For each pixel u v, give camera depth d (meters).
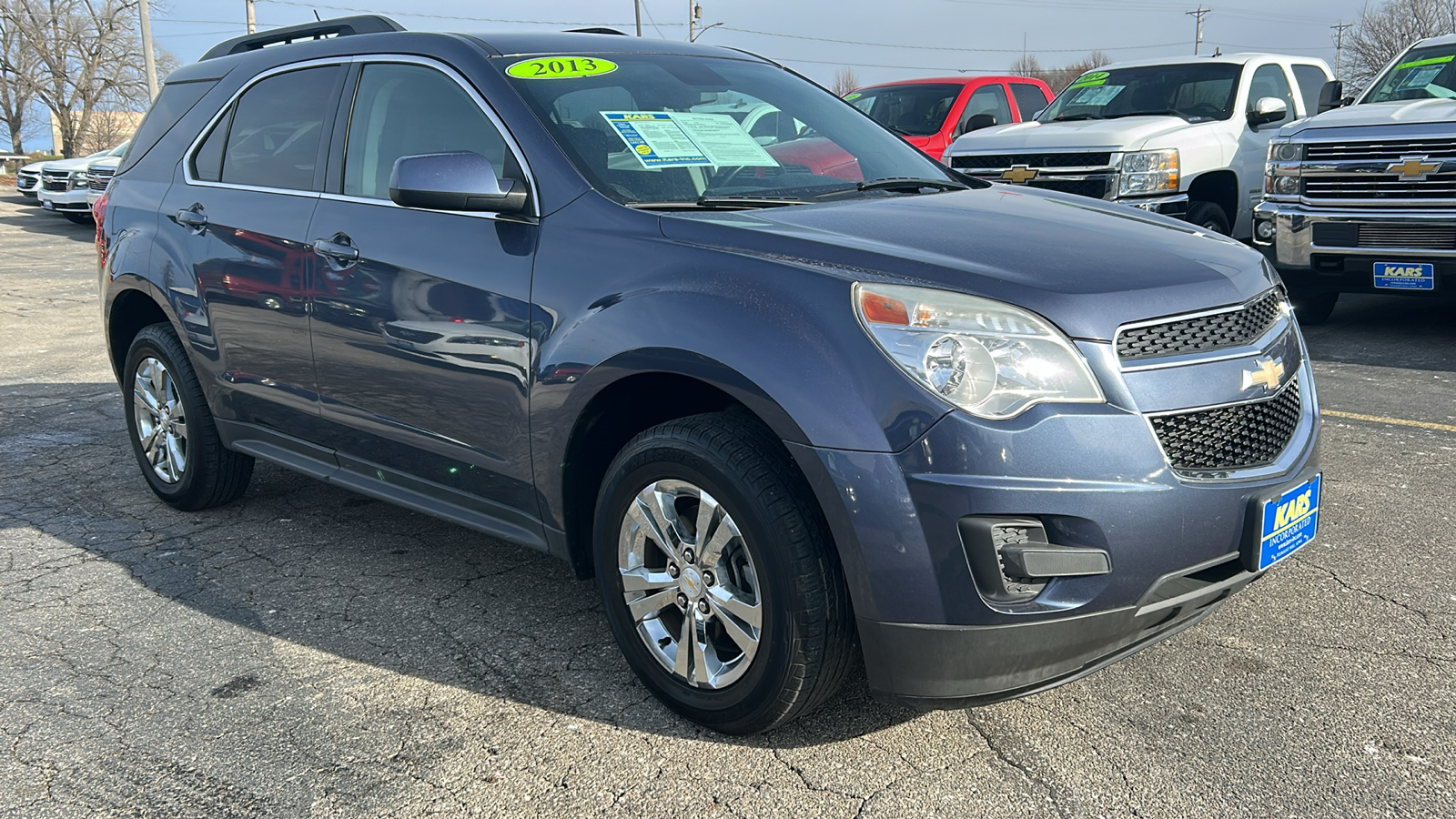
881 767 2.50
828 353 2.32
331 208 3.50
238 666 3.07
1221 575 2.49
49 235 18.30
